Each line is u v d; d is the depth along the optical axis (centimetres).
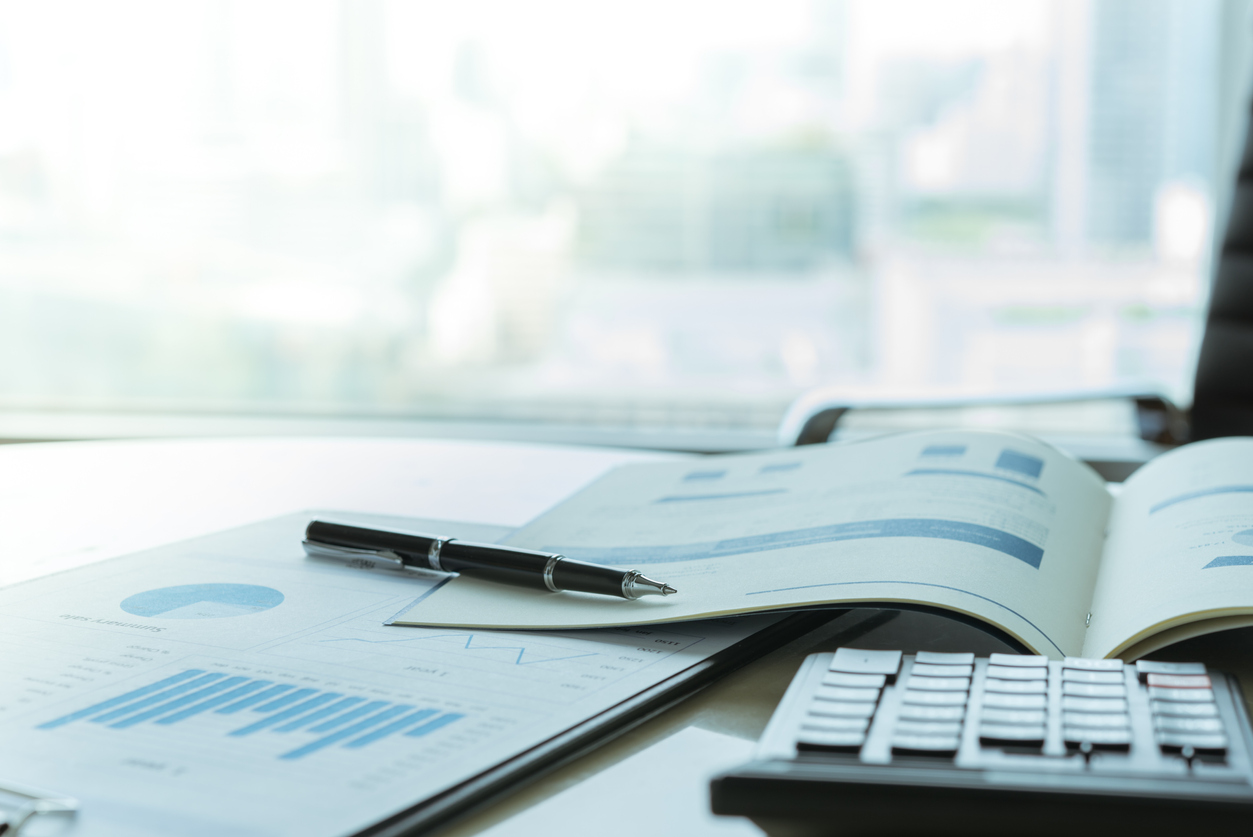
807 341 150
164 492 73
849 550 47
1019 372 142
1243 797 26
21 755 32
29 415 151
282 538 59
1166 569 44
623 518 59
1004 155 140
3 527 62
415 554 52
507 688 38
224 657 40
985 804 27
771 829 28
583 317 155
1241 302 108
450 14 151
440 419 152
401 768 31
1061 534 50
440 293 158
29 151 156
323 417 153
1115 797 26
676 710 37
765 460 68
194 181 157
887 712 32
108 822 28
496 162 154
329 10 152
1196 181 132
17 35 153
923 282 145
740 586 45
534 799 31
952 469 58
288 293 159
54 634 43
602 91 151
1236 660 40
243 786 30
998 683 34
